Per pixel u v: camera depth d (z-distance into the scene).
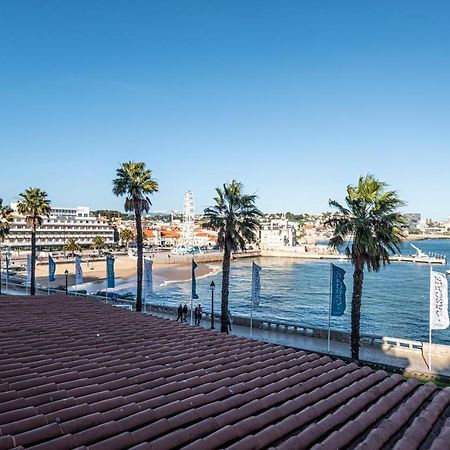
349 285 94.38
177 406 7.74
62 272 108.50
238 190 32.94
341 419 7.90
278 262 163.00
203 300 76.12
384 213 24.23
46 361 10.05
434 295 23.81
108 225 187.00
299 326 30.97
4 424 6.48
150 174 41.00
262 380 9.90
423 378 21.55
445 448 6.92
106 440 6.13
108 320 16.23
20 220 151.50
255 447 6.53
